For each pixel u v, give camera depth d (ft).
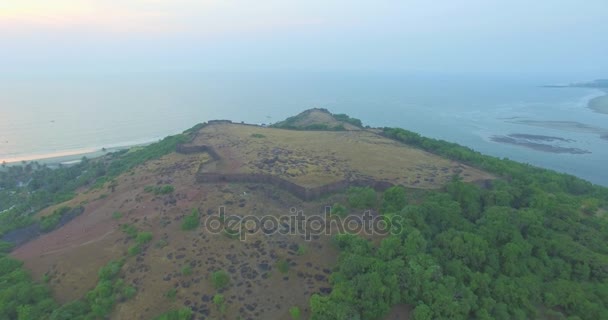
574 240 201.46
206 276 178.40
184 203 229.45
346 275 163.84
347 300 150.71
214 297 166.71
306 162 270.26
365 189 223.71
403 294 158.20
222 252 190.70
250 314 159.63
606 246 196.03
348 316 144.15
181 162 294.46
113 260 194.39
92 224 233.55
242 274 178.09
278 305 162.81
